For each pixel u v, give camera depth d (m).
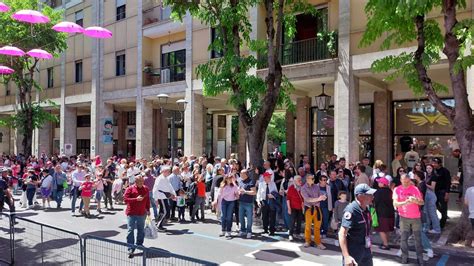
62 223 12.23
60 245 6.39
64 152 26.25
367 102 17.83
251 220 10.19
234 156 15.70
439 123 15.94
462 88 9.29
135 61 23.19
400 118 16.97
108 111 25.12
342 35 14.67
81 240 5.94
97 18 25.45
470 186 9.13
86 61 26.23
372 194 5.33
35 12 11.67
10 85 33.22
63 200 17.66
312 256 8.41
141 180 8.86
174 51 22.42
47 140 32.44
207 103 24.16
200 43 20.06
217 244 9.42
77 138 31.73
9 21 21.73
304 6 12.88
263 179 10.68
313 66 15.37
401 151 16.89
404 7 7.33
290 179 11.02
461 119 9.28
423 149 16.31
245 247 9.14
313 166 19.17
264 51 12.73
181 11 11.55
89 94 25.72
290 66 15.98
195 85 20.16
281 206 11.15
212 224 11.84
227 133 32.19
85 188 13.48
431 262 7.99
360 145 18.06
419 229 7.77
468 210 9.05
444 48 9.41
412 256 8.37
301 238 9.95
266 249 8.97
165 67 22.69
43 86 29.62
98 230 11.14
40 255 6.79
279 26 12.09
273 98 12.09
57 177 15.45
